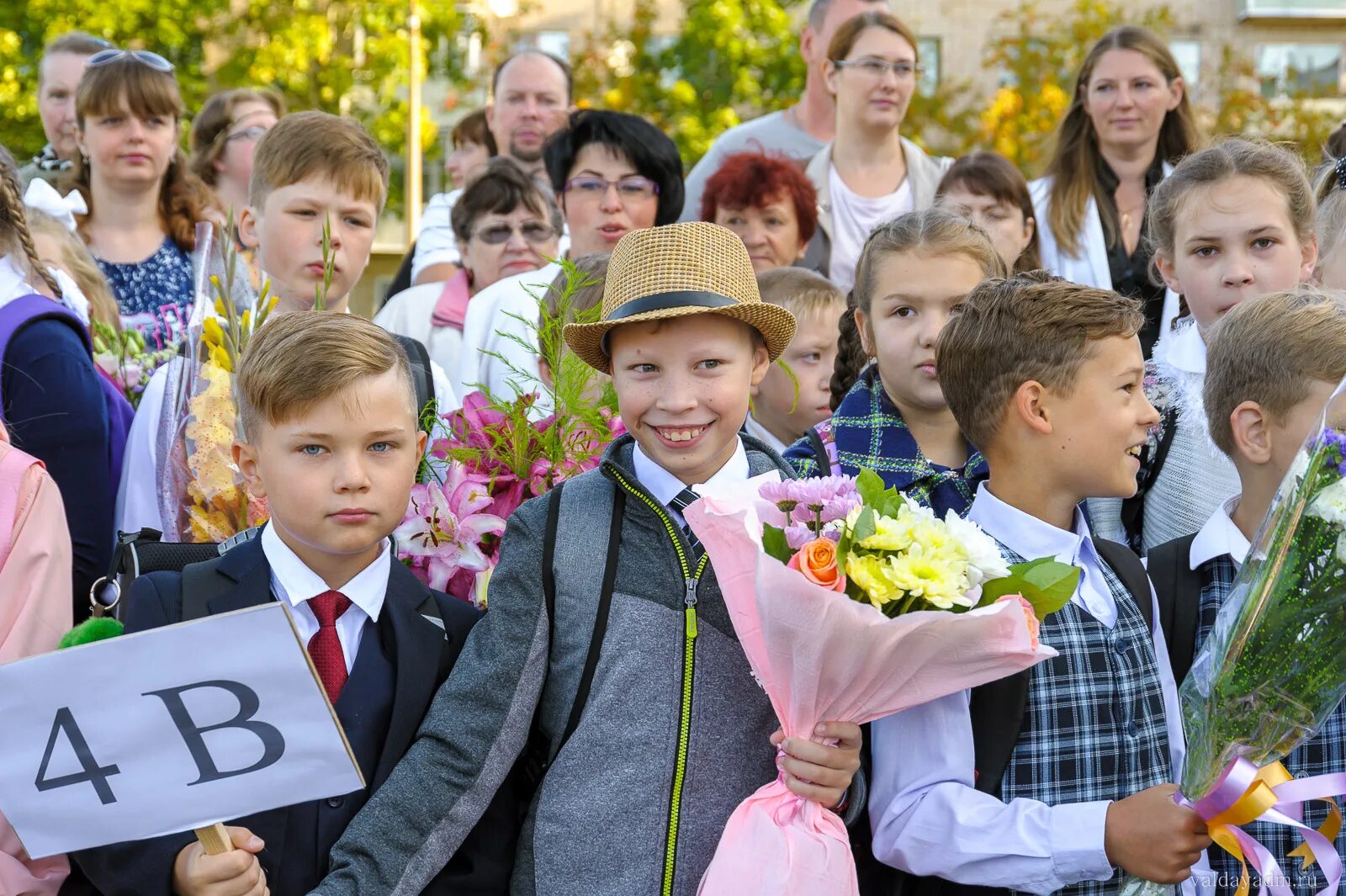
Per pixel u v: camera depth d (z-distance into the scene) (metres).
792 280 4.73
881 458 3.72
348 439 2.86
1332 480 2.71
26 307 3.96
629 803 2.80
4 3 19.12
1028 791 2.89
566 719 2.87
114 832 2.63
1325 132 18.53
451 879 2.88
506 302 5.30
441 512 3.45
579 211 5.74
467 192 6.09
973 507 3.17
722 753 2.85
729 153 7.40
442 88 21.83
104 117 5.77
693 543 2.95
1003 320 3.08
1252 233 4.12
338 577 2.97
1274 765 2.80
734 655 2.89
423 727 2.88
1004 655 2.60
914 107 17.72
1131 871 2.76
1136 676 2.99
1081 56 17.84
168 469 3.86
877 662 2.61
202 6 19.92
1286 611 2.72
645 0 20.75
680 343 2.96
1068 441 3.00
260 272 4.59
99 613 3.24
